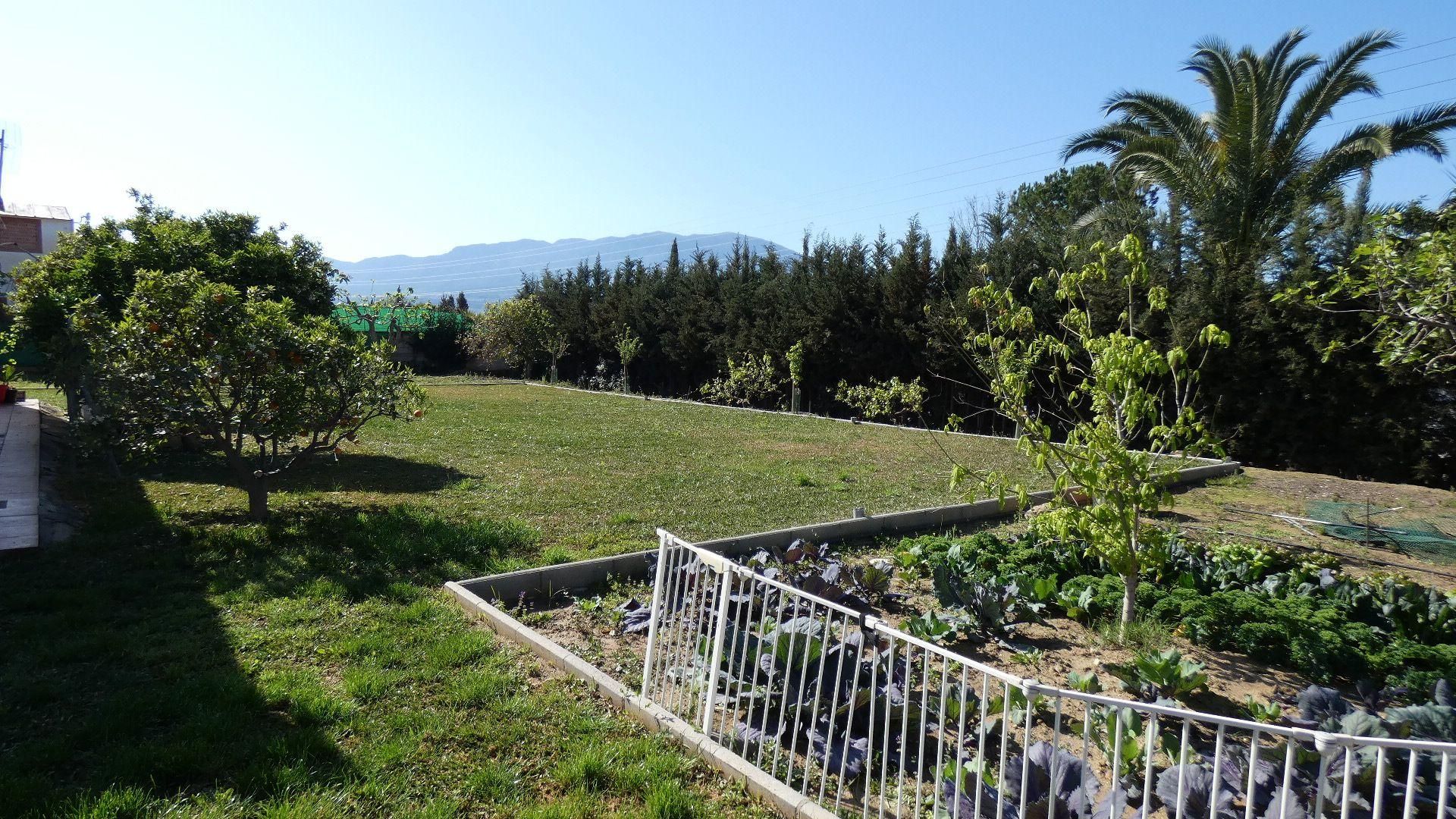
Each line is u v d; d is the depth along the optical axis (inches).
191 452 411.5
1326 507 374.3
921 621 188.1
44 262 390.6
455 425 598.9
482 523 277.9
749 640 155.2
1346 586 220.2
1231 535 325.1
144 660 158.4
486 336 1261.1
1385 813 116.8
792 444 565.9
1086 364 635.5
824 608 203.5
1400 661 172.6
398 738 133.4
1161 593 213.3
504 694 152.1
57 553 224.2
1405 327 243.9
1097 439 193.0
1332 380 531.2
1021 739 142.4
